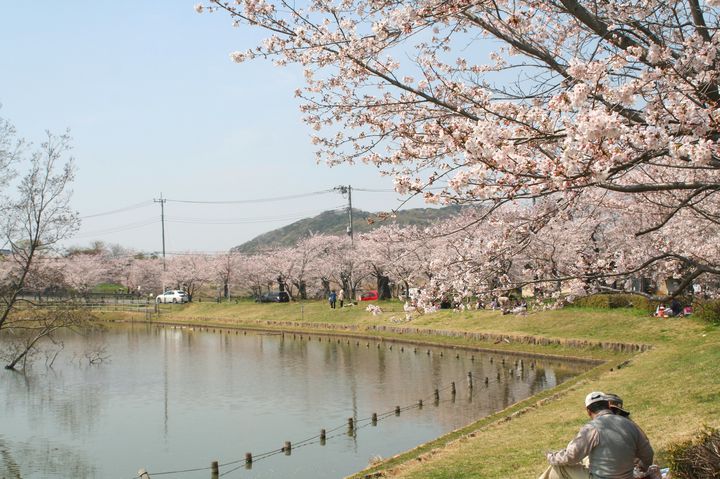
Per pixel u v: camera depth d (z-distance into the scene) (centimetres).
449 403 2150
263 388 2602
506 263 1022
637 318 2897
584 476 588
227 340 4481
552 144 648
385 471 1100
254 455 1670
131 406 2342
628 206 1180
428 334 3781
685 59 595
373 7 750
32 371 3206
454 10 667
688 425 1048
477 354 3162
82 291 7488
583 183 558
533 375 2541
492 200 641
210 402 2366
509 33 776
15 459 1712
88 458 1712
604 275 710
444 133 680
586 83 564
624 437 559
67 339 4772
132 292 8919
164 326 5753
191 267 7744
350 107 843
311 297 6925
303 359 3381
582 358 2695
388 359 3219
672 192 964
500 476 942
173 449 1775
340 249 6222
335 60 800
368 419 1977
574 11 648
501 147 573
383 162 874
